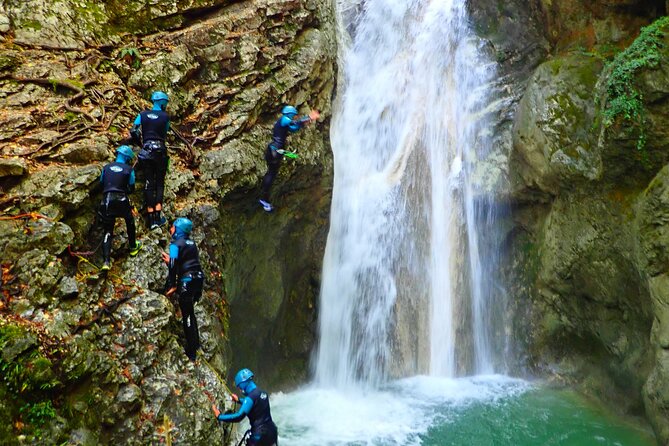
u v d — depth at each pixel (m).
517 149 13.53
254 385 8.23
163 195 9.23
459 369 14.34
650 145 10.34
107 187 8.10
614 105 10.41
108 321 7.85
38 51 10.26
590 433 11.30
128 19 11.59
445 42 16.19
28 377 6.51
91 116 9.62
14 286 7.21
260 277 12.20
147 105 10.80
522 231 14.44
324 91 13.66
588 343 13.02
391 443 10.90
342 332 13.98
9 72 9.73
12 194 8.02
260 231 12.04
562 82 12.64
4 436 6.16
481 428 11.52
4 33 10.23
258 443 7.88
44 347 6.85
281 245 12.72
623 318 11.88
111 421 7.17
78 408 6.91
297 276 13.53
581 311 12.88
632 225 10.95
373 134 15.52
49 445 6.45
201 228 10.09
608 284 11.91
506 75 15.21
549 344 13.71
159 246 9.13
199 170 10.62
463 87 15.55
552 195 13.15
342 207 14.51
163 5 11.99
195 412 7.93
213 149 11.09
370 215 14.62
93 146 9.01
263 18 12.83
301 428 11.43
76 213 8.35
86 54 10.62
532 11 15.27
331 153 13.77
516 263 14.52
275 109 12.42
